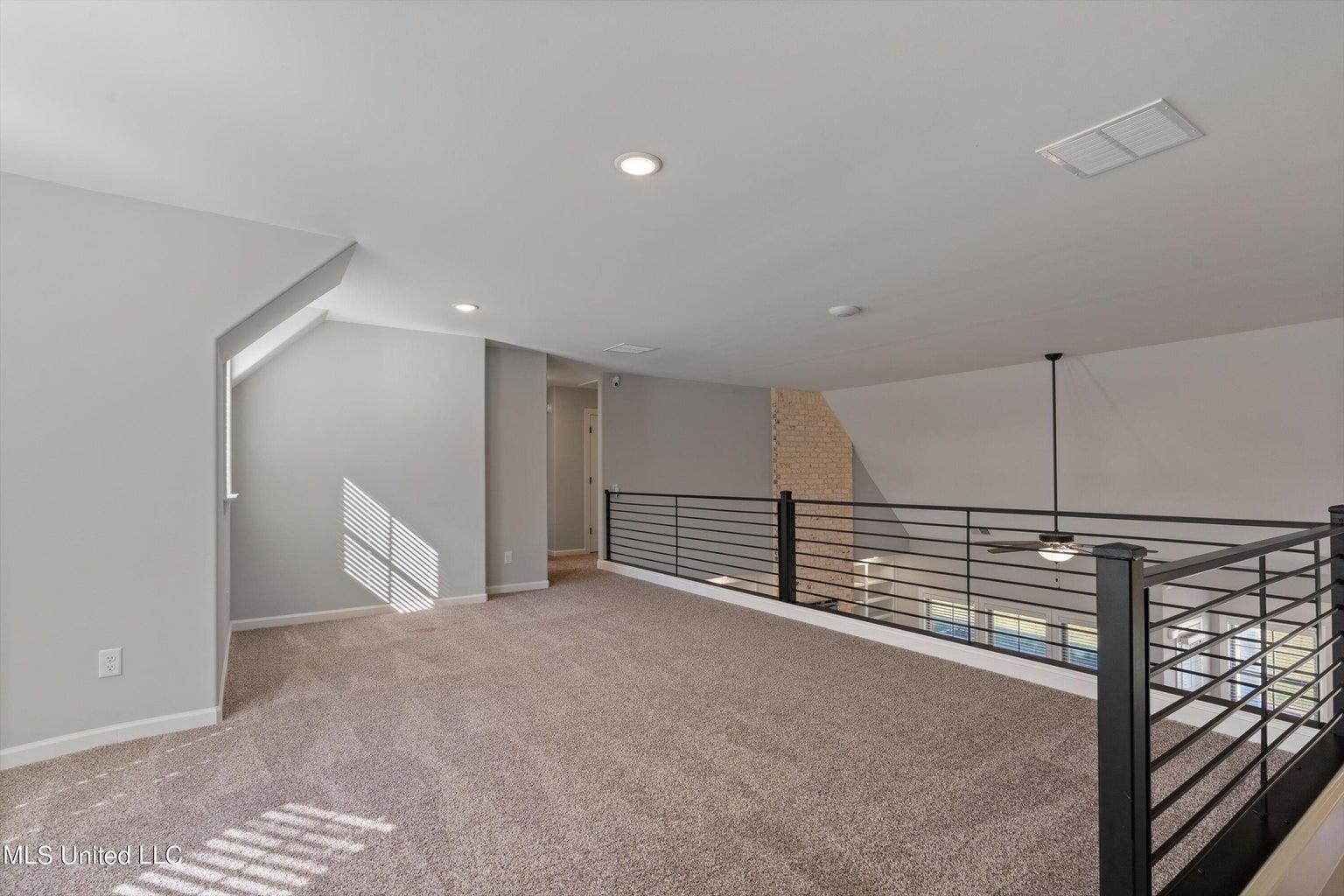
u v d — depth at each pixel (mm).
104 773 2396
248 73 1724
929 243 2965
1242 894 1536
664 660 3746
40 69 1715
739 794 2232
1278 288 3600
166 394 2742
